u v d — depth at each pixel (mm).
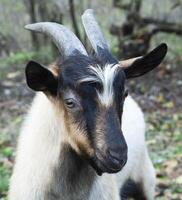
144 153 5766
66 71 3924
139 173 5746
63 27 4234
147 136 8594
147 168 5855
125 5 12586
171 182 6961
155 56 4242
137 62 4234
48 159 4242
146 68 4277
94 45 4109
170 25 12445
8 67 13227
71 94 3877
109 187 4535
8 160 7410
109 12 15461
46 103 4281
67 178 4258
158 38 14375
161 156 7805
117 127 3734
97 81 3781
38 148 4293
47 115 4238
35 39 14641
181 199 6535
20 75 12391
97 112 3773
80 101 3836
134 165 5594
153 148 8117
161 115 9844
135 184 5758
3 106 10344
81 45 4090
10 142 8242
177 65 12625
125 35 12359
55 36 4199
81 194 4332
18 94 11039
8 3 16234
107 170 3746
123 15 15336
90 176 4305
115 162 3680
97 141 3744
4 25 16172
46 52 13875
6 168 7059
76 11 14492
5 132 8586
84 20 4391
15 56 14062
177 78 11680
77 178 4277
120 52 12242
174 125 9203
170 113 9984
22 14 16453
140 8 13148
